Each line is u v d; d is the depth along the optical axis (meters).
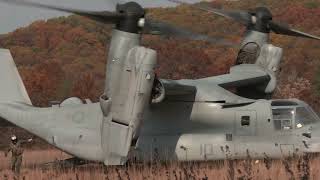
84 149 72.75
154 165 66.56
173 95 70.81
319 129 68.56
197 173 49.00
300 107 69.81
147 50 62.78
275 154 67.62
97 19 63.06
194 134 70.69
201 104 70.75
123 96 64.06
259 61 81.38
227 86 75.00
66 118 75.94
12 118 80.88
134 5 63.59
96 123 72.94
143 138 71.56
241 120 69.44
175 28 67.62
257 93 80.31
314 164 53.03
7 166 83.88
